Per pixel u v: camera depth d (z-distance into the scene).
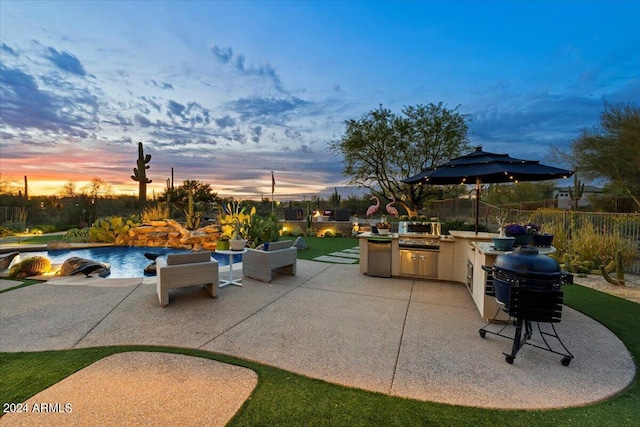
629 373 2.76
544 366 2.88
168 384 2.52
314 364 2.88
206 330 3.68
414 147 16.50
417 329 3.74
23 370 2.72
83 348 3.18
